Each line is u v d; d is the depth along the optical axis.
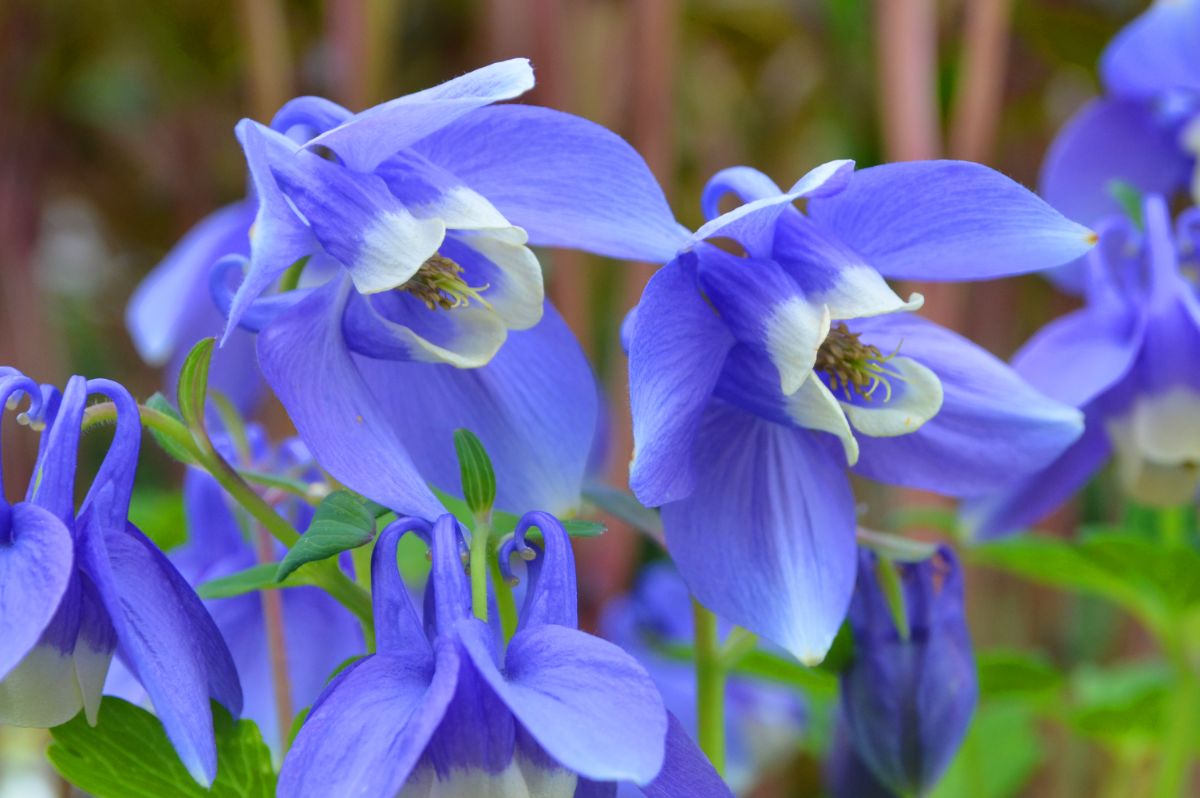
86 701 0.44
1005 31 0.71
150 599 0.44
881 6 0.67
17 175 0.84
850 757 0.51
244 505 0.46
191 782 0.46
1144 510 0.59
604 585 0.69
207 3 0.85
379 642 0.44
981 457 0.48
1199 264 0.53
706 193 0.47
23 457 0.76
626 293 0.71
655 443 0.44
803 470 0.47
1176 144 0.61
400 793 0.43
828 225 0.47
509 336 0.47
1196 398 0.51
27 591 0.42
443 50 0.84
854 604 0.49
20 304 0.84
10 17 0.82
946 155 0.71
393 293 0.46
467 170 0.46
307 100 0.46
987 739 0.63
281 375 0.45
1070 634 0.78
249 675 0.50
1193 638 0.56
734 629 0.50
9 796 0.78
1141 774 0.63
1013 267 0.46
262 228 0.43
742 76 0.90
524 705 0.42
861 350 0.47
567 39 0.72
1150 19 0.59
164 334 0.55
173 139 0.92
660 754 0.42
